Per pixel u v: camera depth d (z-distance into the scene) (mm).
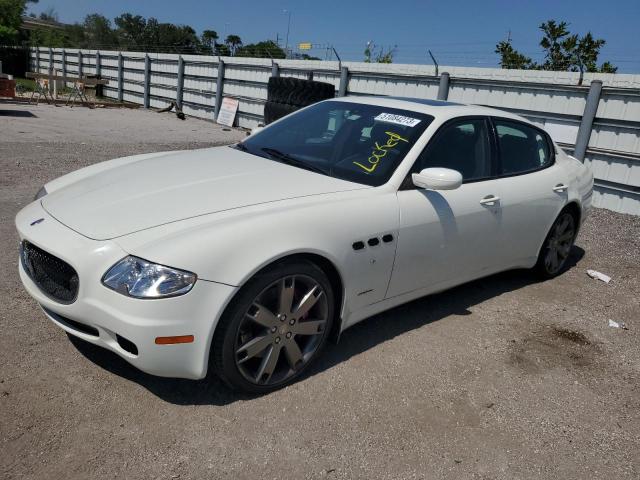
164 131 15375
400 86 12602
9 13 40750
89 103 22047
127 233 2557
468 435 2697
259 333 2727
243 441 2473
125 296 2379
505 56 16750
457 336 3719
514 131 4395
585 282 5125
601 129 8906
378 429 2656
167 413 2607
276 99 12930
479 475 2438
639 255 6203
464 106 4156
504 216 4000
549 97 9609
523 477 2455
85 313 2492
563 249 5012
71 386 2730
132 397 2697
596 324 4168
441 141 3654
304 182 3203
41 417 2486
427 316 3994
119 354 2496
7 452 2262
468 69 11039
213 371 2811
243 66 18312
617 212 8773
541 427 2826
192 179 3146
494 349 3592
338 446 2510
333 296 3014
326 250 2840
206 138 14586
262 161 3592
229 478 2254
